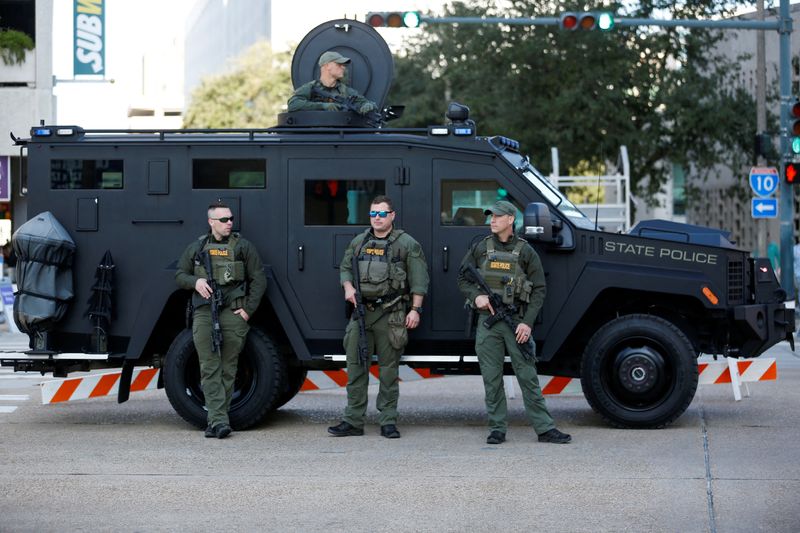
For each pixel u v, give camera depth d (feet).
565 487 25.40
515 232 33.01
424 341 33.60
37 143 34.55
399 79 157.58
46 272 33.83
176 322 35.63
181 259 32.76
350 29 37.76
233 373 32.81
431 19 70.59
